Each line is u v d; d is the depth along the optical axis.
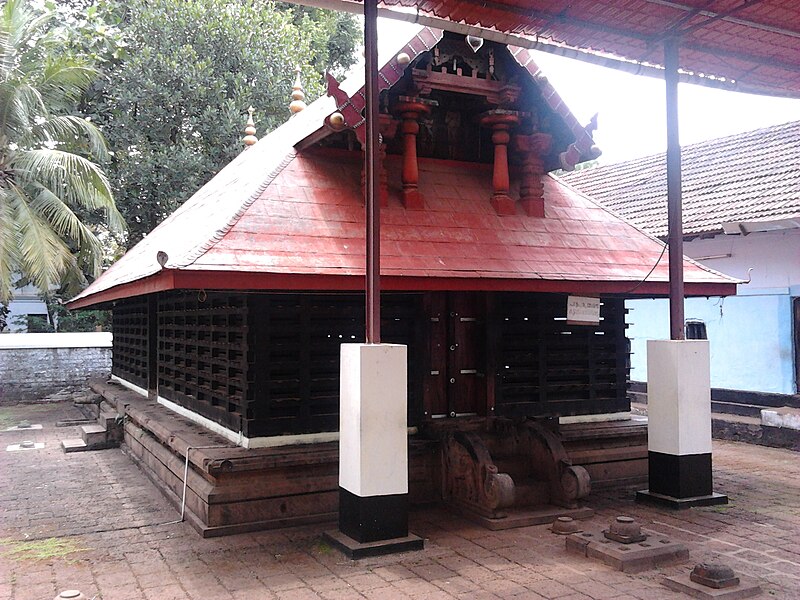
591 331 8.50
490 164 8.65
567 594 4.79
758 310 11.77
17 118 15.41
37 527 6.53
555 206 8.51
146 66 17.50
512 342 7.96
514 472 7.22
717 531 6.24
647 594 4.78
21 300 28.77
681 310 7.30
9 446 11.07
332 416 6.96
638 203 14.73
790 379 11.27
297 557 5.57
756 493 7.68
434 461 7.26
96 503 7.41
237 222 6.28
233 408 7.21
